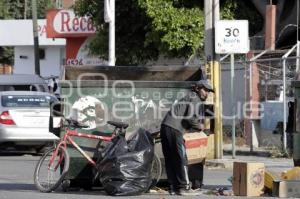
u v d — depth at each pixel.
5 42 83.38
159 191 22.86
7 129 36.50
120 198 21.38
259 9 49.53
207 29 33.09
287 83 38.00
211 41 32.97
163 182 23.64
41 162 23.27
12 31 83.00
